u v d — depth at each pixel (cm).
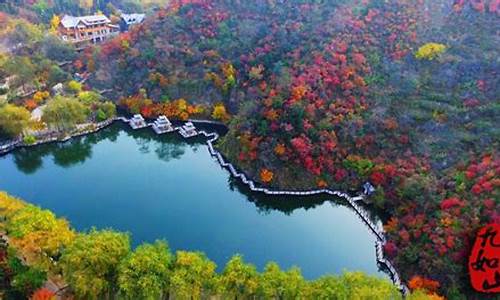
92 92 14262
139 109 14100
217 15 15050
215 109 13650
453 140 9838
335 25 12900
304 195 10419
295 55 12538
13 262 6391
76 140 13100
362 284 6197
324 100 11000
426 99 10900
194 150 12875
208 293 6469
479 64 11019
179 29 15162
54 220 7425
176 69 14525
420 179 9225
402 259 8169
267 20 14412
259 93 12044
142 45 15150
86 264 6222
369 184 10119
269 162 10669
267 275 6356
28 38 17062
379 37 12406
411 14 12750
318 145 10519
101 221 9562
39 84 14638
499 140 9369
